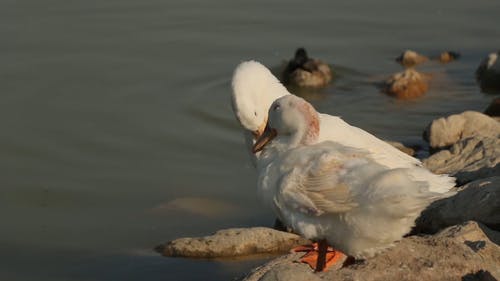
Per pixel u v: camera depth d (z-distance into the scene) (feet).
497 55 67.36
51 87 62.80
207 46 71.00
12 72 64.64
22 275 42.37
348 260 34.30
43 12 74.79
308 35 74.28
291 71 67.92
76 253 44.04
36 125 57.57
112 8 76.54
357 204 30.68
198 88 64.28
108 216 47.50
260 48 71.61
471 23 76.43
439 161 47.19
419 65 70.38
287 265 29.99
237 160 54.08
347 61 70.79
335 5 79.77
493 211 37.32
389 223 30.58
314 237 32.63
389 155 38.63
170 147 55.67
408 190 29.81
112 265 42.70
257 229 42.86
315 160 32.19
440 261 31.37
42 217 47.57
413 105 62.95
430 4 80.12
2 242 45.24
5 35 70.23
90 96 62.03
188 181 51.21
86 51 68.54
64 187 50.47
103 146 55.36
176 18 75.41
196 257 42.50
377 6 79.77
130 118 59.31
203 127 58.65
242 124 44.60
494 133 52.75
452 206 38.17
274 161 33.91
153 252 43.65
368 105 63.41
